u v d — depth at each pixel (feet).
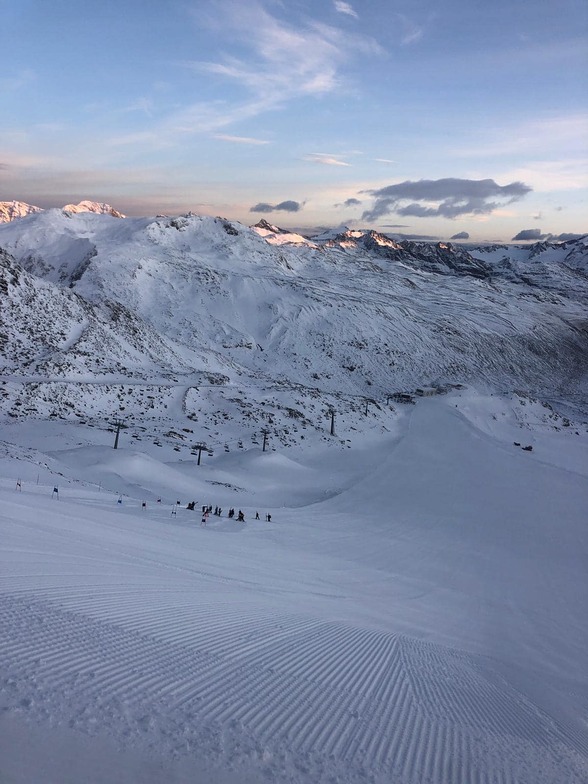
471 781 22.91
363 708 27.66
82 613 31.19
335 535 125.49
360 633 47.55
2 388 211.41
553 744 32.09
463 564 114.42
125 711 21.11
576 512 171.42
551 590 103.96
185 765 18.65
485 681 44.93
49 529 59.41
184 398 267.80
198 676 26.07
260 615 43.04
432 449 261.24
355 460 239.71
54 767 16.89
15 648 24.41
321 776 20.07
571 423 390.01
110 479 140.05
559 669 62.85
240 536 102.78
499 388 543.39
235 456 210.38
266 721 23.26
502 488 197.36
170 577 49.60
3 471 108.78
